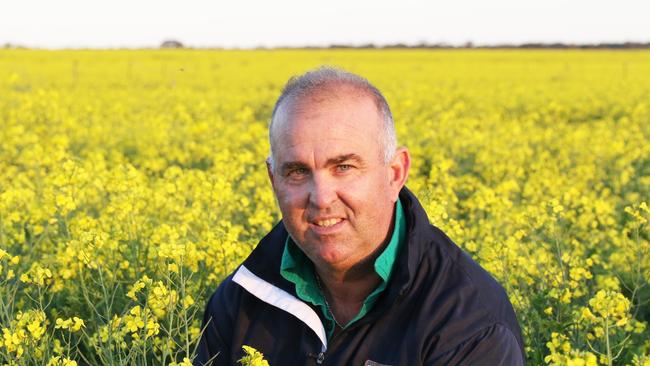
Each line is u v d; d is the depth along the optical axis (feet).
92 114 55.67
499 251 16.08
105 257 15.56
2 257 12.94
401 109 64.49
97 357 14.57
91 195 23.40
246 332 9.25
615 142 37.91
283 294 8.99
